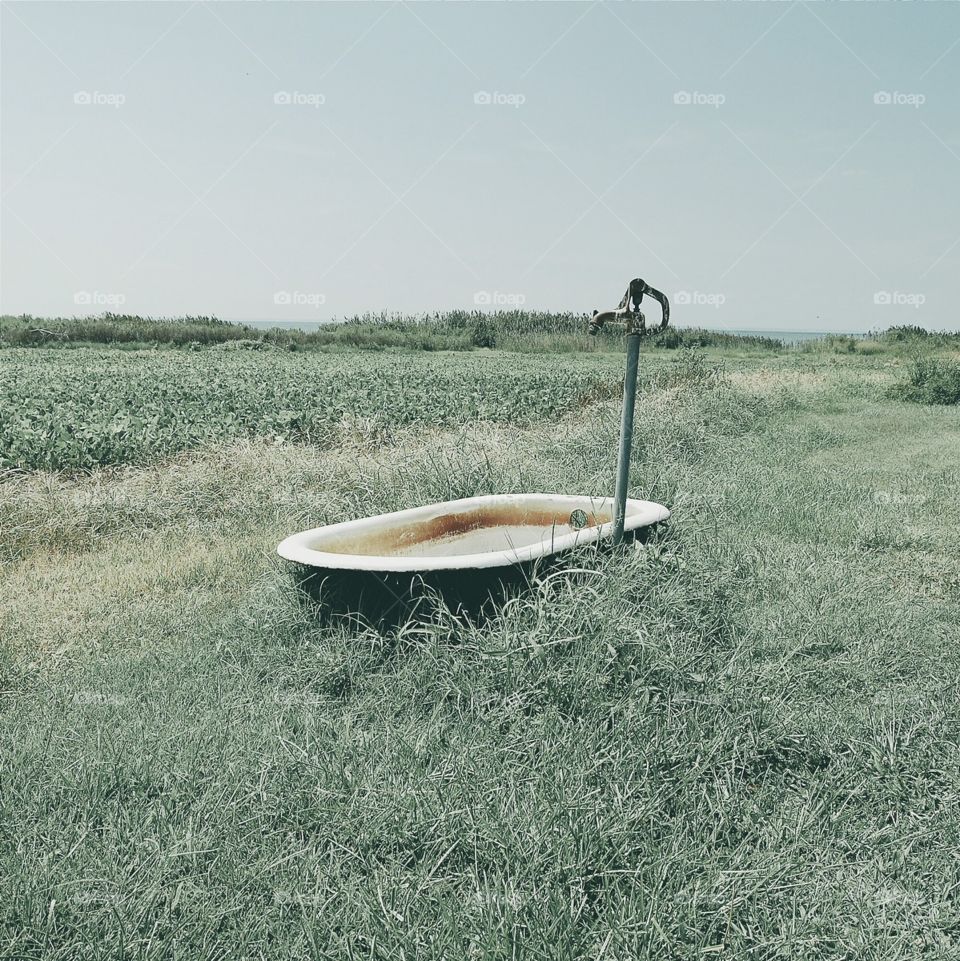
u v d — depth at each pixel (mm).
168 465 8062
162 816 2543
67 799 2652
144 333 43688
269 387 14859
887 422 13766
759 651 3826
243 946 2053
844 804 2555
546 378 17891
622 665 3152
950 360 19984
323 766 2746
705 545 4957
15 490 6754
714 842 2402
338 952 2006
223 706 3396
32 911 2111
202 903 2191
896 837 2480
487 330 45812
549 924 1991
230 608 4672
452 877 2268
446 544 5137
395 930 2016
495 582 3805
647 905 2039
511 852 2262
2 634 4379
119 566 5680
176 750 2967
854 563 5402
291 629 4051
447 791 2568
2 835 2473
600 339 41438
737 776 2775
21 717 3387
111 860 2336
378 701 3350
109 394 13781
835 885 2260
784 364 27531
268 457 8047
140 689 3648
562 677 3061
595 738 2791
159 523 6746
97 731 3152
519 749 2807
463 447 8102
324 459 8203
